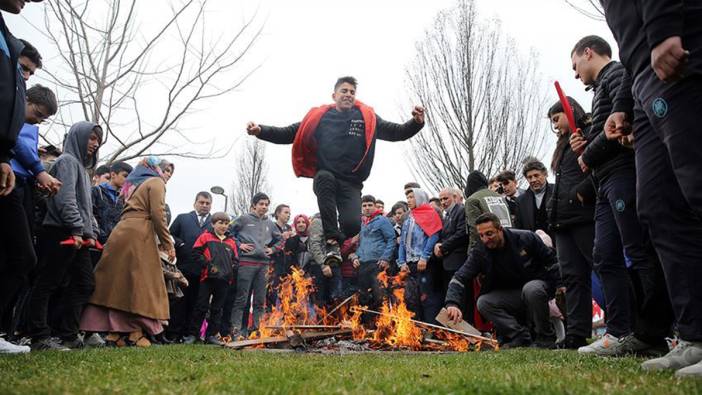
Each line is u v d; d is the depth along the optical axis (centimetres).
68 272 525
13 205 378
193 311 756
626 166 372
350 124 555
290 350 480
